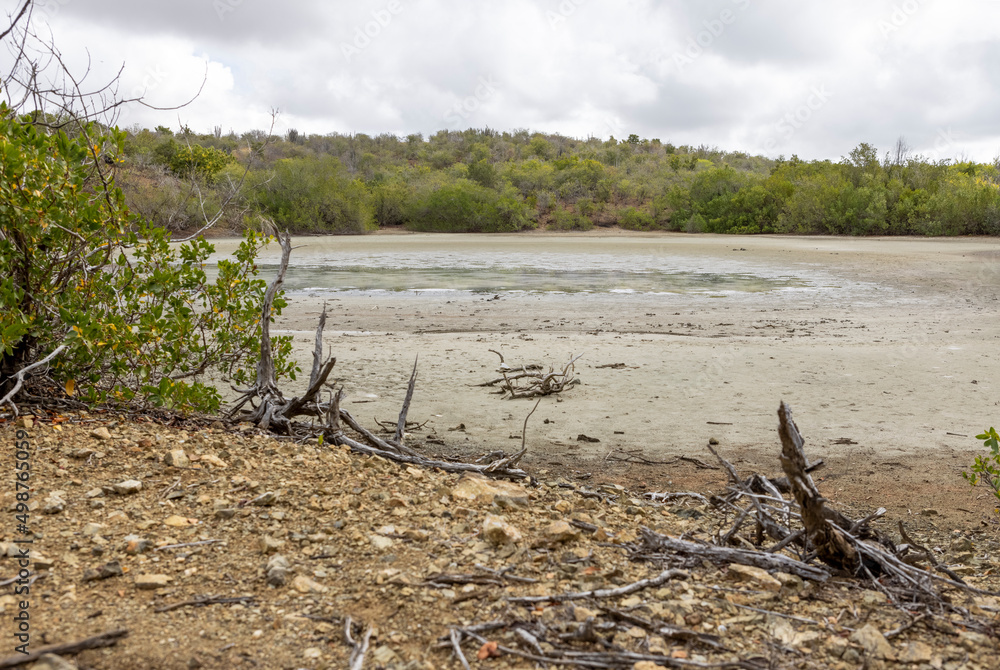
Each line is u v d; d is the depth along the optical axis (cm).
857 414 883
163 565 317
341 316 1773
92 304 576
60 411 537
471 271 3172
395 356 1212
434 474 527
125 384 647
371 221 7012
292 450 532
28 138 525
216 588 300
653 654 266
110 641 250
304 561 333
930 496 612
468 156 12150
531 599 302
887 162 7450
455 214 7250
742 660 265
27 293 537
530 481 572
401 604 294
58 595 281
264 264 3388
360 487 452
